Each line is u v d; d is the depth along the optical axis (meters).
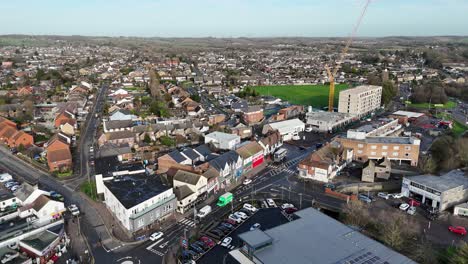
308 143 151.75
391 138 132.62
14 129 148.50
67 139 140.12
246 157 117.88
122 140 141.75
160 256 72.62
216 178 103.31
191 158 114.75
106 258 71.62
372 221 83.31
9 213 83.88
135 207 79.69
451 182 97.00
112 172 99.56
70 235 79.69
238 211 91.69
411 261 59.66
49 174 115.31
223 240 77.31
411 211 89.94
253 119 187.25
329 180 110.56
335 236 67.19
